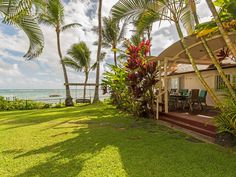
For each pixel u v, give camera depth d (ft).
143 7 21.06
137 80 35.53
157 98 34.32
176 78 60.44
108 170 14.19
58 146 20.18
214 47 27.25
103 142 21.25
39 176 13.43
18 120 38.50
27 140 22.79
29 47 22.43
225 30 15.49
